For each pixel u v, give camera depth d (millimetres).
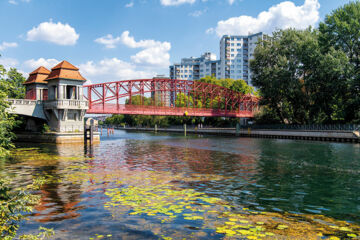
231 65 158125
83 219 8586
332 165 21688
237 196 11742
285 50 60156
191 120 105500
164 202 10359
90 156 26719
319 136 53625
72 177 15586
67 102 43750
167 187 13133
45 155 26984
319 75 53406
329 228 7871
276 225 8086
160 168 19594
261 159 25344
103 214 9016
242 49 157750
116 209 9508
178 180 15055
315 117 62406
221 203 10492
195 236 7234
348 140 48094
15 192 11875
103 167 19750
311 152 31812
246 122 96500
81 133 44312
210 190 12758
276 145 42438
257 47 65375
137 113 61656
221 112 85250
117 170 18375
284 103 67312
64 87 44719
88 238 7172
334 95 55000
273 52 63562
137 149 35094
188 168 19766
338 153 30641
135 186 13258
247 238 7031
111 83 59188
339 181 15422
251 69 67750
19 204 6410
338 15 53531
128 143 46000
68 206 9922
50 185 13406
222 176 16641
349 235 7301
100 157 26016
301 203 10812
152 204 10055
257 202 10836
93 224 8156
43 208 9695
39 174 16594
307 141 52312
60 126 44062
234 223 8227
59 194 11633
